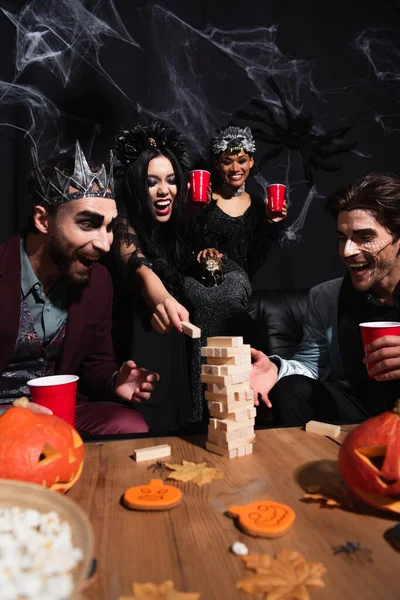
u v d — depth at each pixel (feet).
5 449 2.11
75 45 7.73
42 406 2.74
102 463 2.85
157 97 8.07
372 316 4.44
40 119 7.66
